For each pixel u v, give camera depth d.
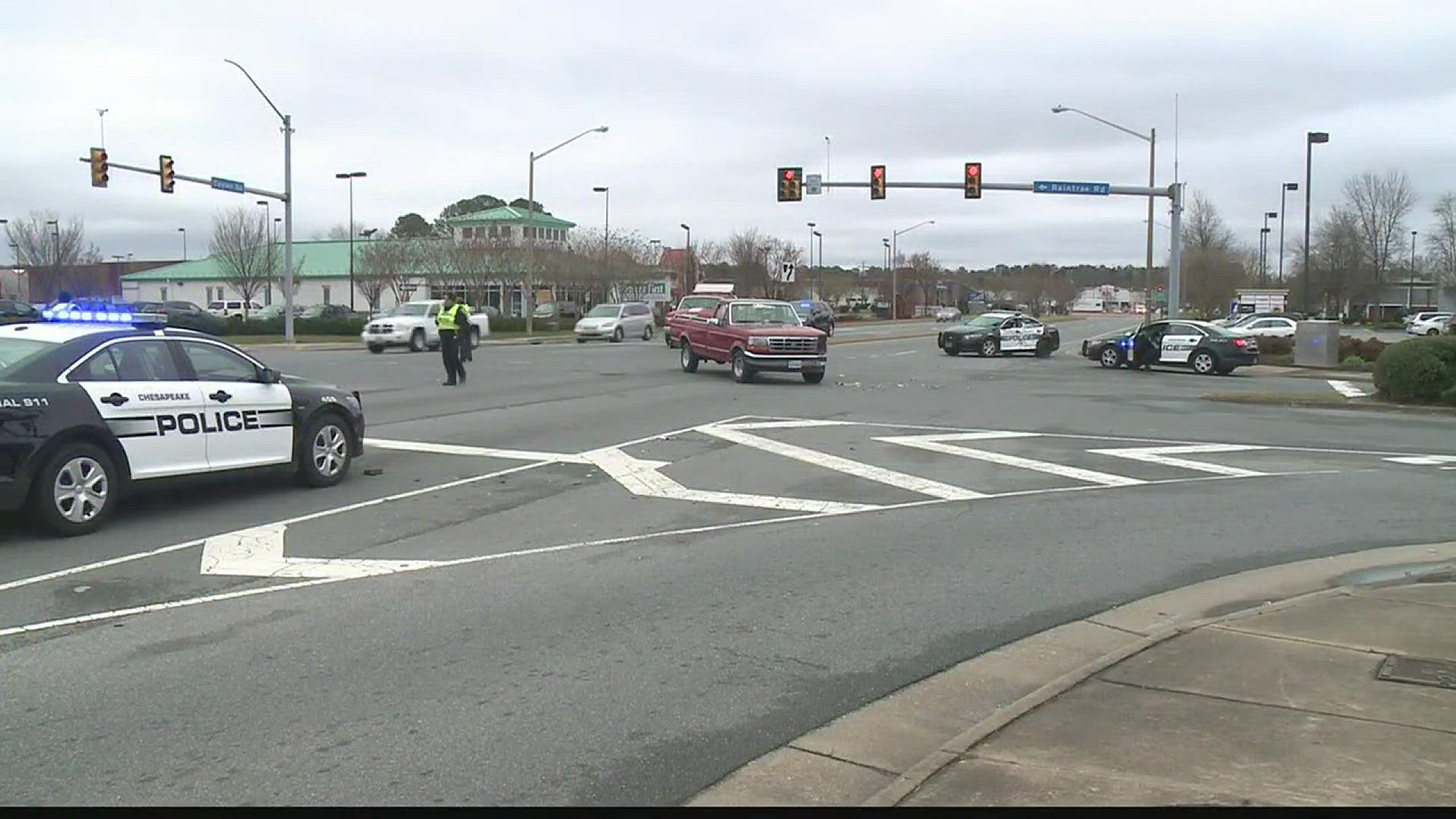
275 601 7.32
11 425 8.61
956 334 41.19
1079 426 17.92
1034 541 9.43
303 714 5.39
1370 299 84.12
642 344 46.66
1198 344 32.19
